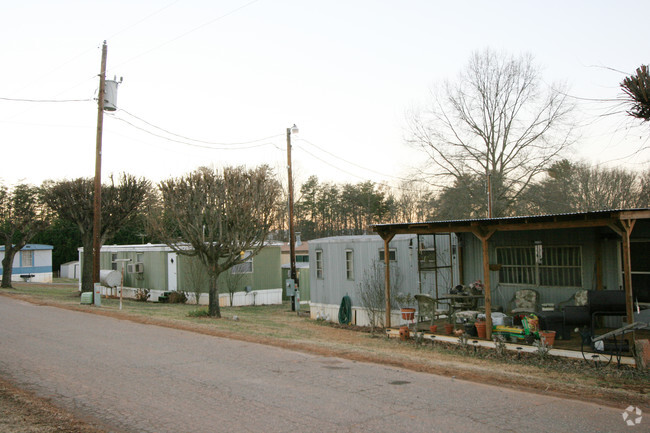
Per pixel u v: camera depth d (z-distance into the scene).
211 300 18.05
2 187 33.81
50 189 26.50
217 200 17.45
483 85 34.00
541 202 32.56
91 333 11.98
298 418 5.62
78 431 5.23
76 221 25.62
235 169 17.78
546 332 10.33
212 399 6.40
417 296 13.20
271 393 6.68
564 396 6.61
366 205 55.91
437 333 12.79
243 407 6.05
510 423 5.44
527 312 11.95
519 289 13.12
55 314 15.81
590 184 35.03
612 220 9.21
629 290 9.02
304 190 59.06
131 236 48.41
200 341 10.98
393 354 9.73
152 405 6.16
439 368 8.21
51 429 5.27
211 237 17.50
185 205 17.17
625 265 9.07
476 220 11.24
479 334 11.66
